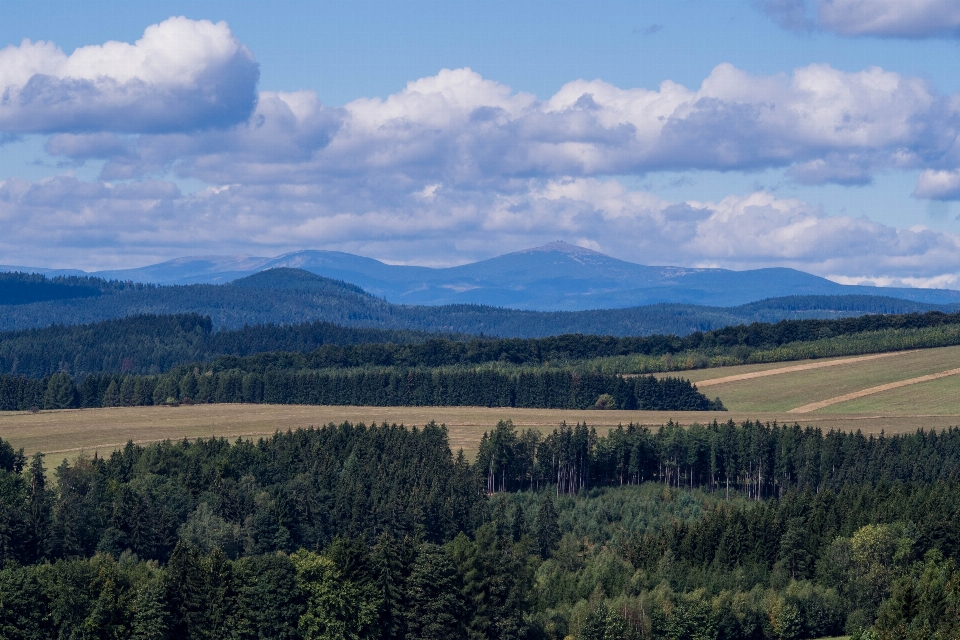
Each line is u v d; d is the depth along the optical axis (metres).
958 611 177.38
